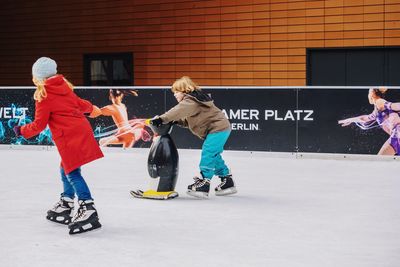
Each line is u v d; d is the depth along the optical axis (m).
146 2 15.45
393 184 7.35
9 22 17.53
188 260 4.12
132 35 15.69
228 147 10.42
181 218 5.45
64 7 16.64
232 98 10.35
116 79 16.09
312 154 9.98
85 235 4.84
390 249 4.38
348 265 3.98
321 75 13.72
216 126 6.44
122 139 10.88
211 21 14.62
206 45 14.72
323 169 8.70
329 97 9.85
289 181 7.61
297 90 10.00
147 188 7.09
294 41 13.77
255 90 10.21
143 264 4.03
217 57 14.61
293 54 13.80
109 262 4.08
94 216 4.91
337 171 8.50
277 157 10.12
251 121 10.27
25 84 17.33
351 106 9.77
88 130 5.00
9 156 10.32
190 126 6.50
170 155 6.43
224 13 14.46
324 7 13.45
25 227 5.13
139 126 10.74
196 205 6.08
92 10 16.22
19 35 17.39
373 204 6.09
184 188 7.16
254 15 14.12
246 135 10.30
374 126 9.67
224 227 5.10
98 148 5.02
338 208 5.89
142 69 15.61
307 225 5.16
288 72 13.86
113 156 10.27
